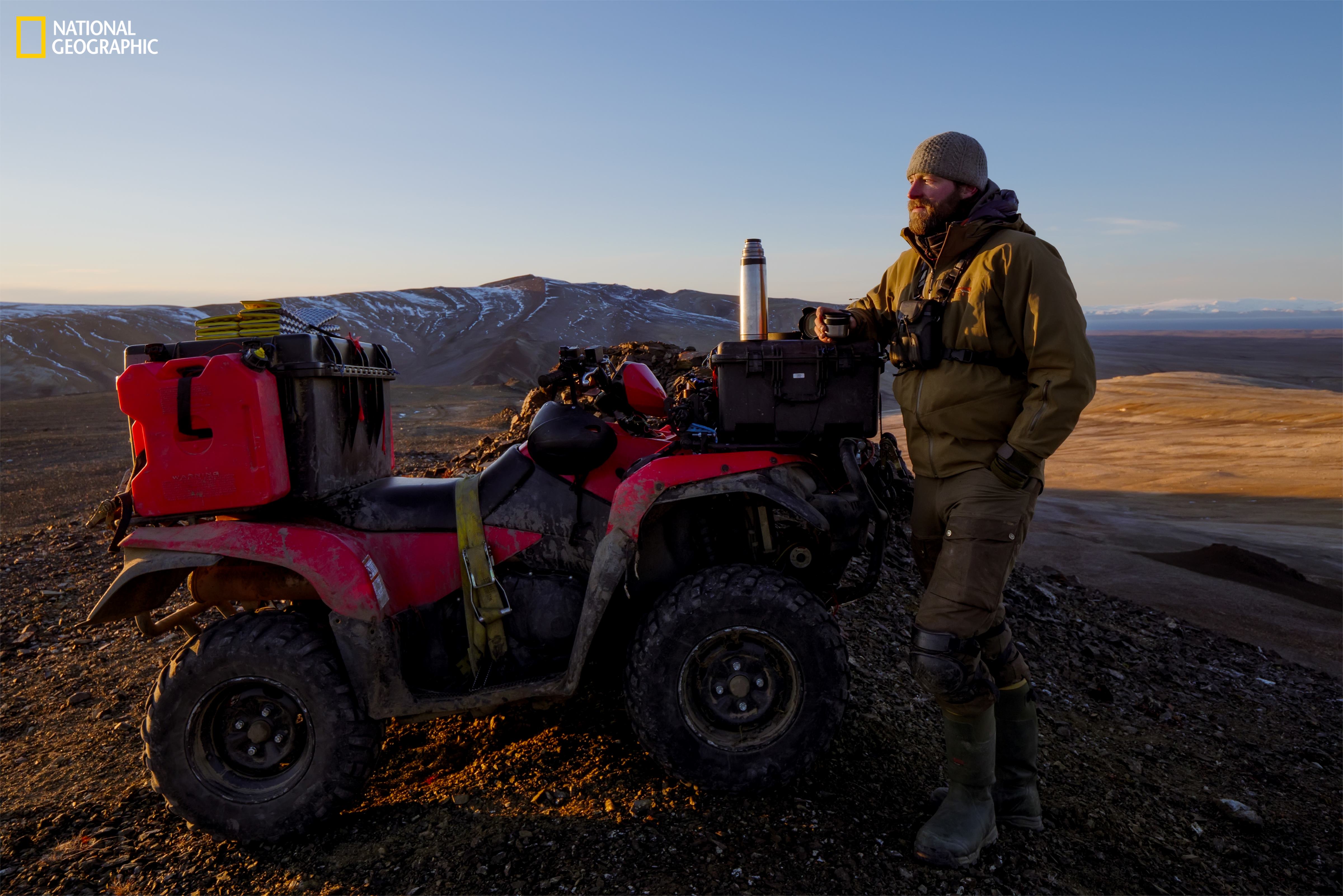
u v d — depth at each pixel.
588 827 2.71
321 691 2.66
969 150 2.68
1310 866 3.18
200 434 2.66
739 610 2.70
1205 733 4.57
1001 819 2.96
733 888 2.45
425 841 2.71
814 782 3.02
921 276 2.91
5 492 14.20
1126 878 2.83
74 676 4.34
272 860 2.65
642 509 2.73
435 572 2.94
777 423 2.84
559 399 3.21
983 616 2.60
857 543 2.92
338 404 2.96
